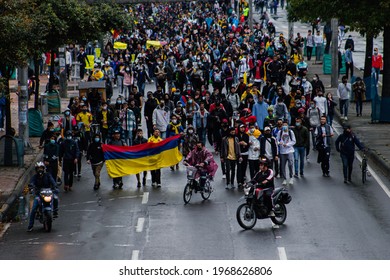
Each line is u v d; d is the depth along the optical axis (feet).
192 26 496.23
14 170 199.82
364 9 252.21
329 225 151.53
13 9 187.52
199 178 170.40
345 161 184.85
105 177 197.88
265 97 272.51
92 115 246.88
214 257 132.98
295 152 191.21
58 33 236.63
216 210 163.63
